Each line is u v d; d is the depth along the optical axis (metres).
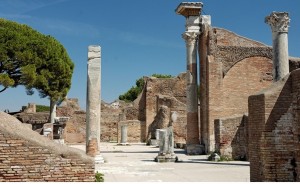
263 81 32.78
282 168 11.72
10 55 39.28
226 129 24.39
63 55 45.25
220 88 31.59
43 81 41.28
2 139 8.52
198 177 16.31
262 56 32.94
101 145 49.12
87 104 23.56
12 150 8.55
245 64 32.62
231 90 32.03
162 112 52.62
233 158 24.17
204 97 32.97
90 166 8.96
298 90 11.70
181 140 48.59
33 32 42.41
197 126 32.50
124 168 20.19
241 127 24.14
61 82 43.78
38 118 50.25
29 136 8.91
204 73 33.12
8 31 39.22
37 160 8.66
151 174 17.55
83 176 8.91
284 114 11.91
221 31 33.06
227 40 33.03
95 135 23.30
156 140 49.53
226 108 31.70
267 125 11.84
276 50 18.14
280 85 12.08
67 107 59.66
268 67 32.97
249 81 32.53
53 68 42.50
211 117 31.17
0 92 38.56
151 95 59.44
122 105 70.50
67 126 56.00
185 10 33.38
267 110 11.88
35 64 40.69
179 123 48.97
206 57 32.34
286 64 18.00
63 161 8.82
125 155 30.38
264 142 11.80
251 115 12.64
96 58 23.80
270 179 11.64
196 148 31.52
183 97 60.22
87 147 23.23
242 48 32.75
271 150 11.76
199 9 33.41
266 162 11.73
